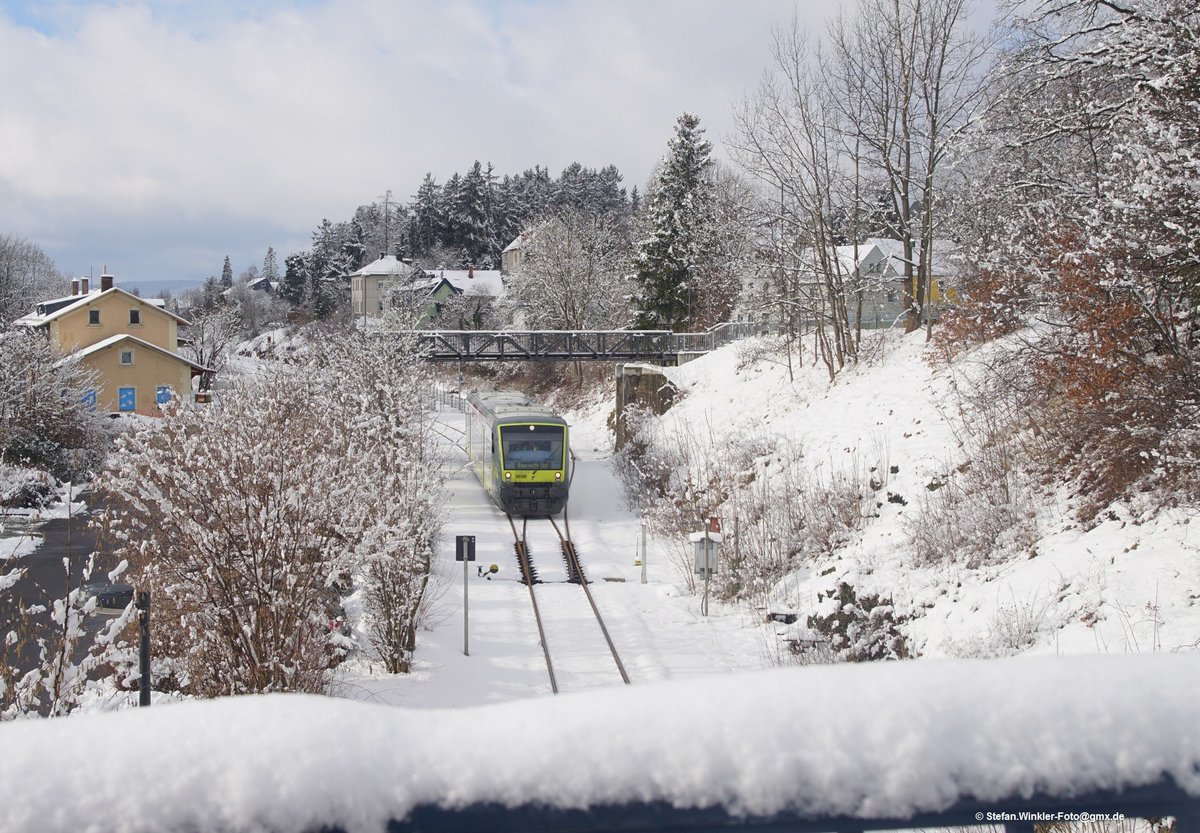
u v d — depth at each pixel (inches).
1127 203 584.7
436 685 684.1
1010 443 815.1
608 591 1017.5
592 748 52.8
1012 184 846.5
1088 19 748.0
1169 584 526.9
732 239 2358.5
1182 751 54.5
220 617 530.3
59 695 411.5
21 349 1382.9
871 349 1338.6
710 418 1517.0
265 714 52.7
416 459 820.0
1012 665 58.7
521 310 3181.6
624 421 1817.2
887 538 845.2
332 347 1378.0
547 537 1270.9
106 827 46.8
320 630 579.8
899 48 1302.9
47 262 4601.4
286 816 48.3
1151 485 622.5
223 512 530.9
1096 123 737.6
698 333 2213.3
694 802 51.8
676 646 826.8
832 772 52.4
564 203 5369.1
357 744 51.8
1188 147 562.9
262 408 664.4
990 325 968.3
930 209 1320.1
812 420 1220.5
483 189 5349.4
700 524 1153.4
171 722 52.0
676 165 2493.8
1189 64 575.8
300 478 542.6
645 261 2492.6
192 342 3021.7
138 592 443.8
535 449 1366.9
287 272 5310.0
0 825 46.1
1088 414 678.5
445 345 2023.9
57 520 1179.3
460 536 808.9
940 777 52.6
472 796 51.0
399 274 3993.6
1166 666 58.7
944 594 691.4
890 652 674.8
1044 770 52.8
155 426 575.2
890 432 1043.9
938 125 1280.8
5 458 1267.2
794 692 56.1
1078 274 630.5
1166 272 581.6
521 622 898.1
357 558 562.6
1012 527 710.5
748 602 939.3
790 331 1576.0
